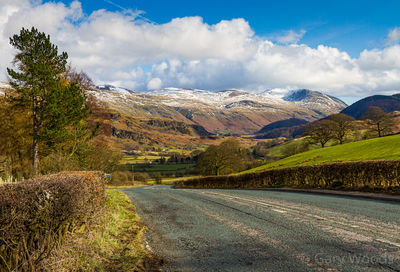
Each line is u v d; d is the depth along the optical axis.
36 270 3.65
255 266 4.57
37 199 4.06
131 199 17.23
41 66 21.41
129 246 6.00
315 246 5.35
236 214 9.46
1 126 22.78
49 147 23.88
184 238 6.71
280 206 10.69
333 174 16.95
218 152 57.34
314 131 64.75
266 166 49.22
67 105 22.09
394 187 13.04
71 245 4.92
